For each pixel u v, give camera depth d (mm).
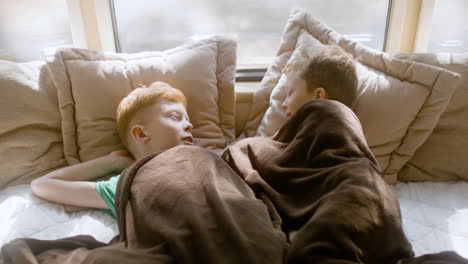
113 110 1269
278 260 735
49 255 840
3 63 1229
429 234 1000
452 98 1265
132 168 942
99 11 1529
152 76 1324
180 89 1330
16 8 1557
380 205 764
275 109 1371
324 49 1176
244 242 726
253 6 1714
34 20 1587
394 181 1261
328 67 1107
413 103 1198
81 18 1523
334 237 707
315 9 1718
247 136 1489
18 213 1028
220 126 1440
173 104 1170
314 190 878
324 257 691
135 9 1653
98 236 971
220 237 748
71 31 1545
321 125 942
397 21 1610
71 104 1249
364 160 854
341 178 818
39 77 1260
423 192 1201
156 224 804
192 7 1691
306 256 699
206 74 1369
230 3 1702
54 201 1065
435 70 1179
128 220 873
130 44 1718
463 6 1637
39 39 1621
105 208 1054
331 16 1728
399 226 767
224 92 1420
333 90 1122
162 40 1733
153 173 903
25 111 1200
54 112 1248
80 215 1047
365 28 1731
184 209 792
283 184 934
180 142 1136
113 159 1187
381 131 1220
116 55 1355
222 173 918
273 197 917
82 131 1245
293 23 1462
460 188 1209
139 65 1336
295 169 922
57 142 1261
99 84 1259
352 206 743
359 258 708
